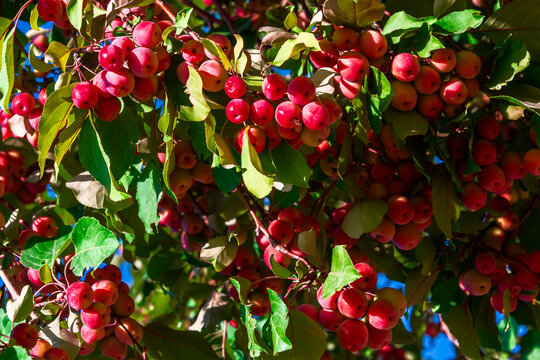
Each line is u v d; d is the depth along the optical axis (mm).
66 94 947
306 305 991
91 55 971
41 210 1145
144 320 1585
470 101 1053
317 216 1102
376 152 1094
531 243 1172
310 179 1170
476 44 1121
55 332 998
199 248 1198
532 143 1126
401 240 1081
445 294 1147
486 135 1068
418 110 1034
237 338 1161
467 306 1147
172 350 1073
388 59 1030
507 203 1171
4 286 1081
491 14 1138
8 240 1097
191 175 1034
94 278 1034
